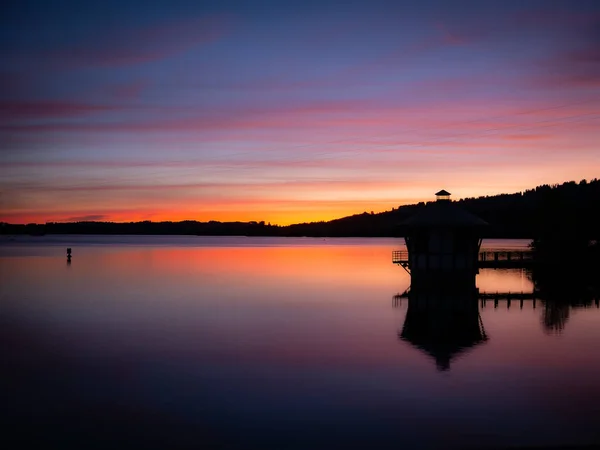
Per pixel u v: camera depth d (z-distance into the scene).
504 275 69.75
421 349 25.86
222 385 20.41
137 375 21.77
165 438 15.69
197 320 34.22
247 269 78.44
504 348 26.00
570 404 18.12
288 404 18.30
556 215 75.19
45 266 81.44
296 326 32.03
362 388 19.92
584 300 42.09
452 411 17.55
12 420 17.02
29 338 28.78
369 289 51.78
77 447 15.12
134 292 49.25
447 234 44.88
